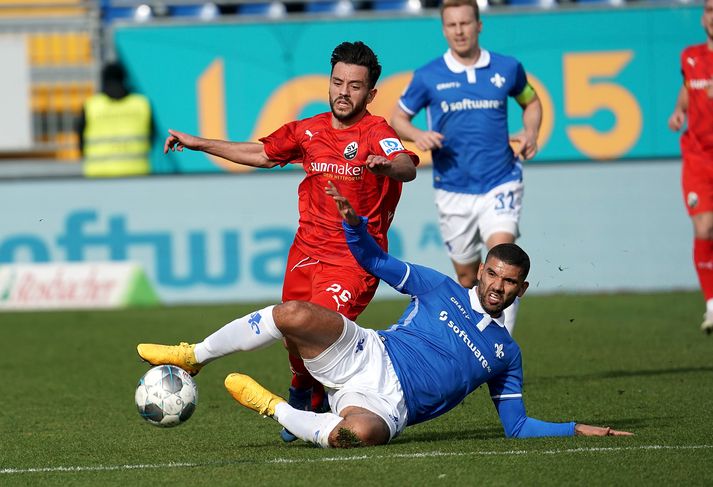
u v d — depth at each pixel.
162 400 21.45
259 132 56.03
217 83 55.91
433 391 21.61
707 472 19.05
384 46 55.16
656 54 54.94
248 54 55.75
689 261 54.41
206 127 56.09
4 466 21.25
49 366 37.09
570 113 55.25
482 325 21.78
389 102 55.25
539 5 57.66
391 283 22.17
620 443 21.53
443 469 19.28
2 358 39.03
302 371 24.20
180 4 59.84
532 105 32.88
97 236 54.56
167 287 54.41
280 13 60.72
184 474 19.66
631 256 54.50
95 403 29.94
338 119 24.03
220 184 54.28
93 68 58.16
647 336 40.97
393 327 22.17
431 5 58.19
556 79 55.25
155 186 54.31
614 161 54.22
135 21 56.12
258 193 54.22
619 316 46.47
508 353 22.11
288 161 25.20
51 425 26.48
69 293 54.03
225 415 27.52
